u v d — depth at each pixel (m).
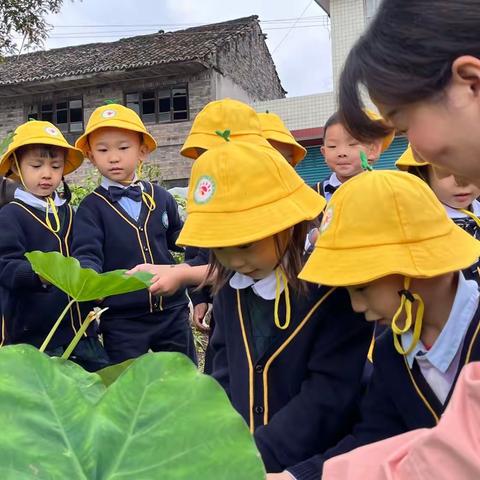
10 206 2.55
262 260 1.49
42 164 2.64
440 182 2.05
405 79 0.81
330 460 0.81
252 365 1.56
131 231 2.70
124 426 0.63
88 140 2.82
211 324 2.08
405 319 1.25
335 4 9.77
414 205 1.21
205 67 13.30
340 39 9.70
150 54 13.93
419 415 1.28
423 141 0.84
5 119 15.02
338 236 1.23
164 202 2.92
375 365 1.38
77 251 2.56
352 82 0.92
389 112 0.87
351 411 1.46
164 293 2.06
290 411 1.44
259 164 1.45
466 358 1.21
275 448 1.40
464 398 0.69
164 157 13.91
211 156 1.49
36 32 10.01
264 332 1.61
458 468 0.65
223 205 1.42
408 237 1.19
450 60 0.77
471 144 0.80
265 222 1.39
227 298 1.69
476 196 2.09
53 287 2.49
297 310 1.52
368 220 1.21
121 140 2.75
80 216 2.66
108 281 1.12
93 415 0.64
